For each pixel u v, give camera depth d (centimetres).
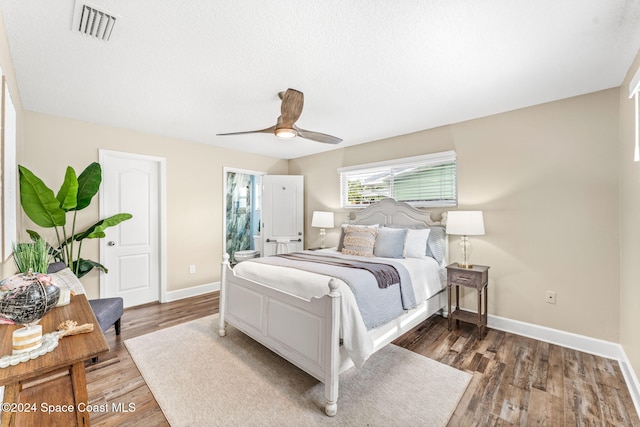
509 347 254
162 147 382
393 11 150
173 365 223
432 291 289
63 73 214
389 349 250
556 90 246
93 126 326
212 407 176
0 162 152
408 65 205
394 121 327
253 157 492
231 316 271
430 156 346
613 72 214
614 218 237
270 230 498
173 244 394
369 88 242
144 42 176
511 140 291
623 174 223
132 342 262
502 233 296
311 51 187
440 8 148
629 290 209
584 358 235
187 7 146
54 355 93
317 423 163
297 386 197
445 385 198
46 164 296
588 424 162
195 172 416
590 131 249
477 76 221
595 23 159
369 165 407
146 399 183
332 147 450
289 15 153
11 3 141
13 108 197
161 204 383
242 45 180
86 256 326
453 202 336
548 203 269
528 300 280
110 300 266
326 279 208
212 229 435
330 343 171
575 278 255
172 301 388
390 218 377
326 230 475
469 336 278
